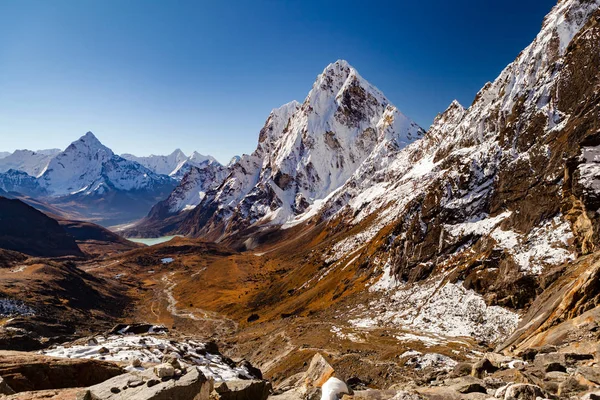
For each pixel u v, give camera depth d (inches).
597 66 3841.0
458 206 3567.9
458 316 2458.2
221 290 7352.4
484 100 7298.2
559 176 2723.9
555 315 1175.0
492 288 2433.6
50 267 6220.5
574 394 456.1
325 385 467.2
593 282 1083.9
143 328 1994.3
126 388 436.8
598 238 1616.6
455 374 764.0
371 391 463.8
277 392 581.6
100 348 1284.4
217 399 463.2
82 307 5118.1
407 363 1706.4
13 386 650.2
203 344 1688.0
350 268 4913.9
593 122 2741.1
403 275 3587.6
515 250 2512.3
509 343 1373.0
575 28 5492.1
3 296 4109.3
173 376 455.8
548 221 2554.1
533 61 5861.2
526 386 439.5
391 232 4475.9
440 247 3432.6
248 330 4205.2
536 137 3727.9
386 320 2883.9
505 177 3388.3
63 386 713.6
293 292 5585.6
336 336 2583.7
